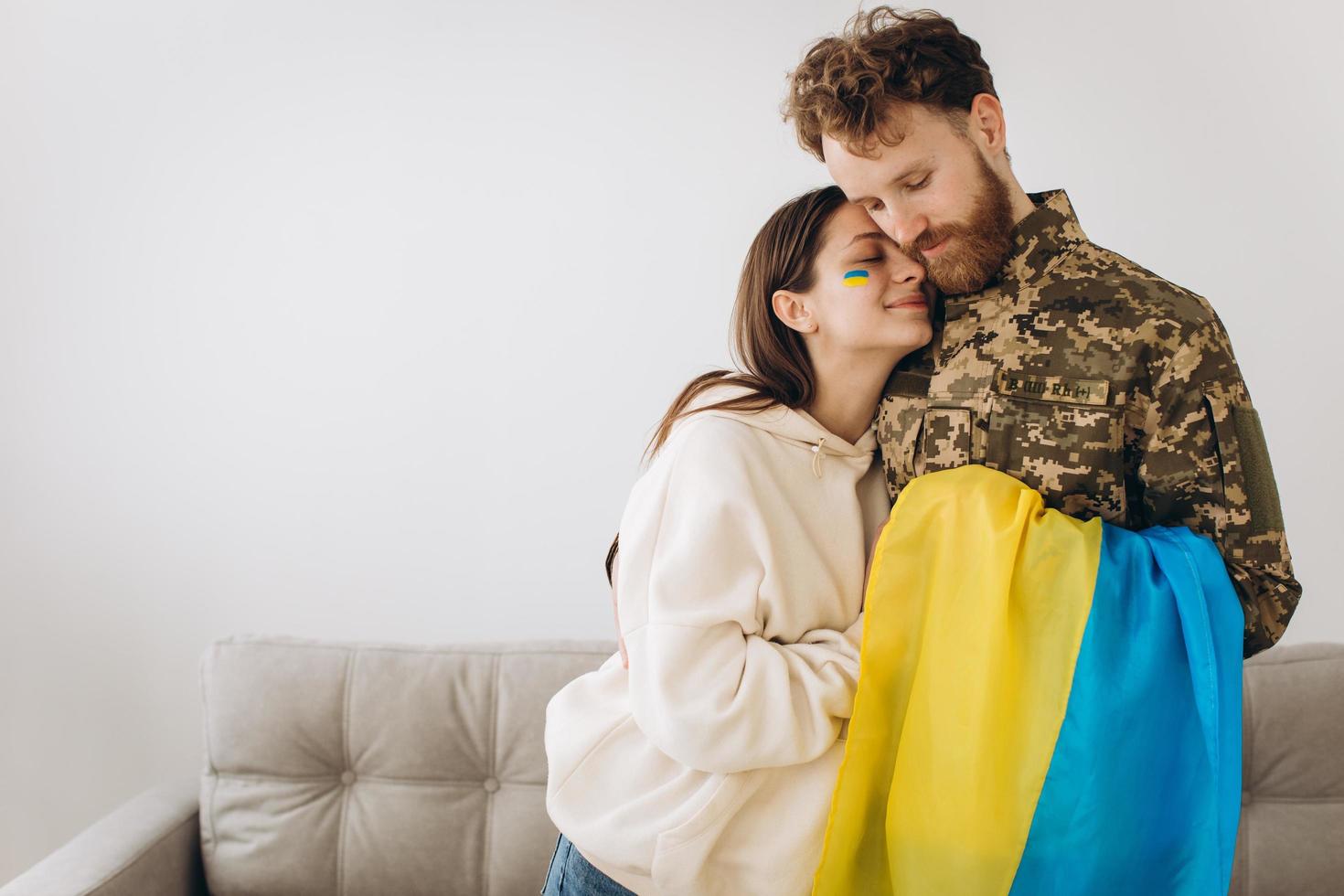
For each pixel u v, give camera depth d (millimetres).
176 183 2387
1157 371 1102
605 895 1344
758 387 1302
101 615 2426
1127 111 2164
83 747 2432
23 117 2391
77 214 2395
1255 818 1896
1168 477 1117
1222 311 2162
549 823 1972
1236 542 1109
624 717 1311
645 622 1239
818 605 1244
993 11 2188
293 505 2400
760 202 2275
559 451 2350
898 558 1167
